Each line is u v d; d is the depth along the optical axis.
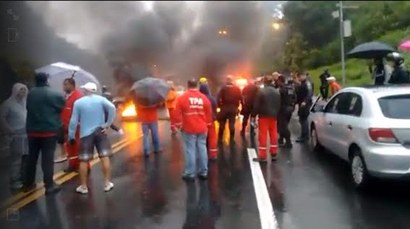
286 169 8.45
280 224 5.58
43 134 7.01
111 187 7.21
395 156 6.22
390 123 6.36
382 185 7.07
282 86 10.47
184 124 7.73
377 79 11.02
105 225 5.65
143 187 7.35
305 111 11.38
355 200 6.50
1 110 7.41
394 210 6.04
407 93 6.79
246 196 6.77
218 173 8.23
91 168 8.71
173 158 9.70
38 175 8.25
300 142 11.35
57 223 5.73
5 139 8.14
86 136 7.00
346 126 7.50
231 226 5.53
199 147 7.84
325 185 7.30
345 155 7.63
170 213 6.06
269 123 9.05
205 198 6.70
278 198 6.65
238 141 11.76
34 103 6.97
